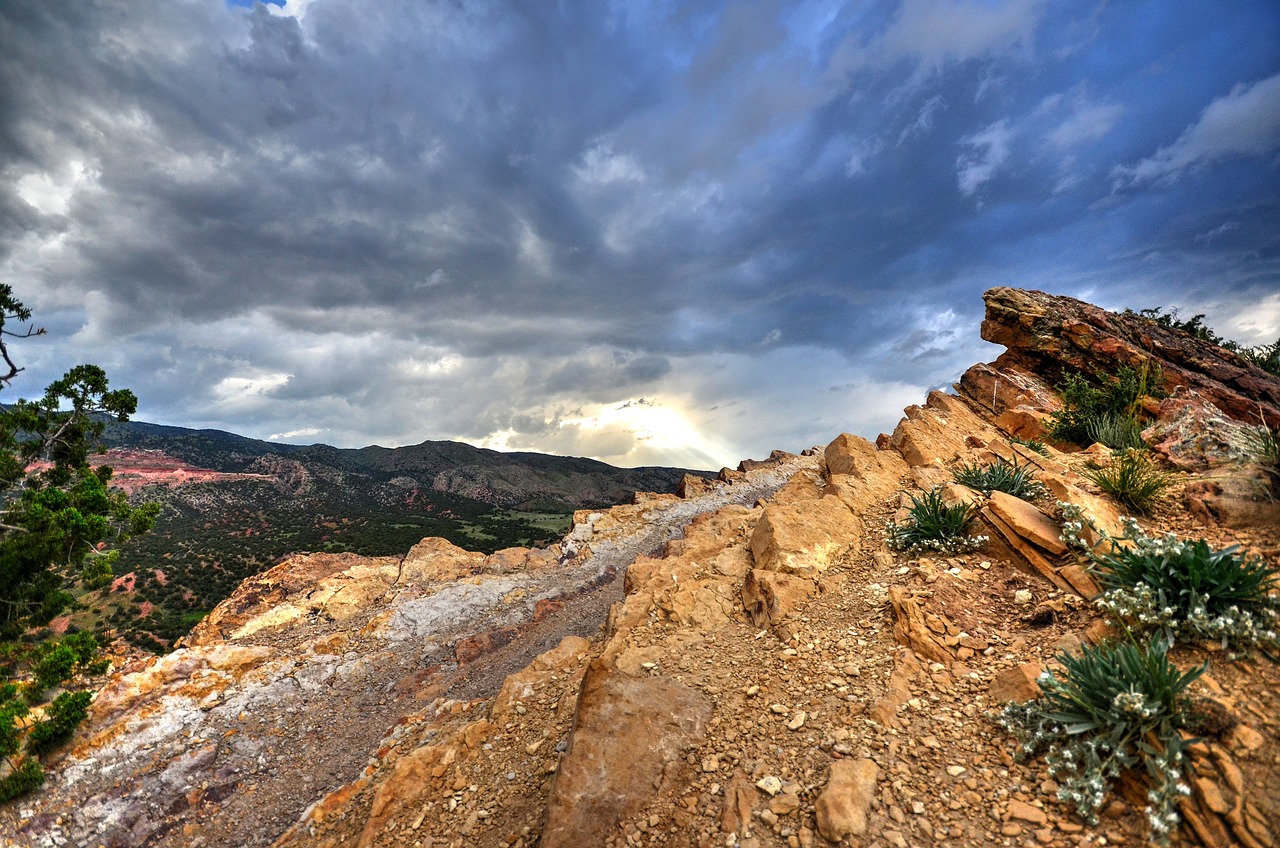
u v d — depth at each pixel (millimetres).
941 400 18141
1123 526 7215
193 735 12023
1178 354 16562
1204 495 7797
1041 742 5070
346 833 7832
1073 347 18094
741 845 4922
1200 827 3947
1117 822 4270
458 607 19078
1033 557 7750
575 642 11008
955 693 6051
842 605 8523
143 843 9398
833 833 4703
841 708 6254
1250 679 4773
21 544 15453
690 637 9023
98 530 17047
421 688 14008
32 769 10266
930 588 7816
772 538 10414
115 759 11102
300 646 16438
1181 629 5430
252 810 10031
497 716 9102
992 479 9992
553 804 5734
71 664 12977
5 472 16797
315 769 11133
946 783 4988
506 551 24625
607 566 21625
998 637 6730
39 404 18781
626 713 6555
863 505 11656
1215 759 4211
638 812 5605
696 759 6121
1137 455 9648
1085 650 5301
